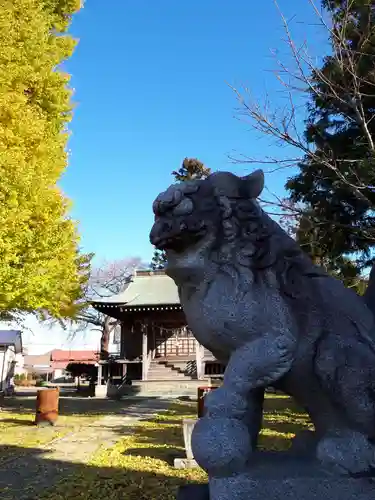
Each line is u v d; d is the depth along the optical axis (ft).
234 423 5.01
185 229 5.46
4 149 27.63
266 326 5.31
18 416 35.37
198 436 4.98
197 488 5.71
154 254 88.53
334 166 21.31
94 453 20.93
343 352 5.22
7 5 30.01
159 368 62.39
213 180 5.76
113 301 60.29
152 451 20.85
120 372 66.54
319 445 5.21
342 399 5.14
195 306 5.59
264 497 4.77
